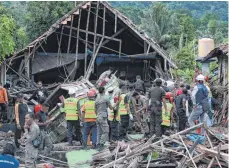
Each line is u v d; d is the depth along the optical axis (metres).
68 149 15.60
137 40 30.06
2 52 27.50
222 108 20.09
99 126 15.27
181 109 16.89
